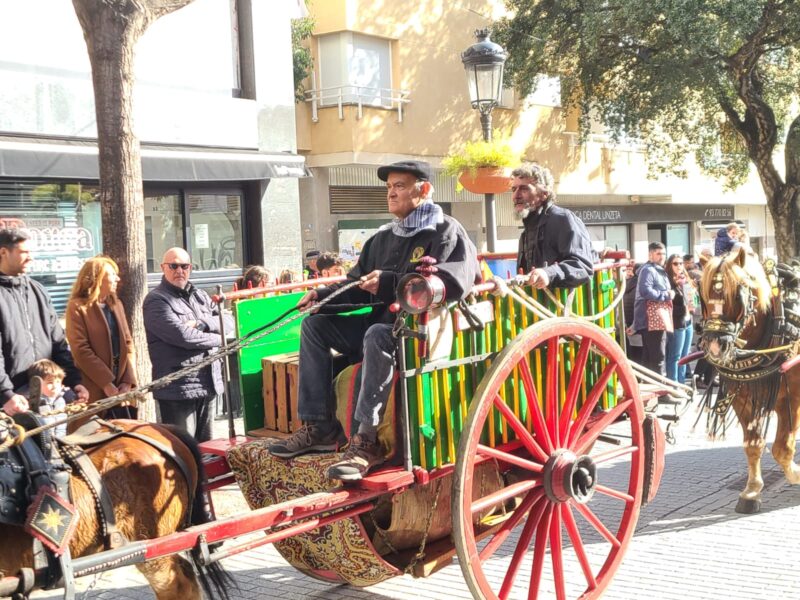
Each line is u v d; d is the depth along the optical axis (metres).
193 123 12.22
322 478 4.20
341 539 4.30
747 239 8.02
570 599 5.11
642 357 11.64
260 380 5.08
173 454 4.03
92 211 11.23
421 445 4.08
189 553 3.67
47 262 10.75
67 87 10.98
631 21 16.38
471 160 9.30
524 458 4.67
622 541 5.05
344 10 15.92
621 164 22.31
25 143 9.98
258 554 6.10
